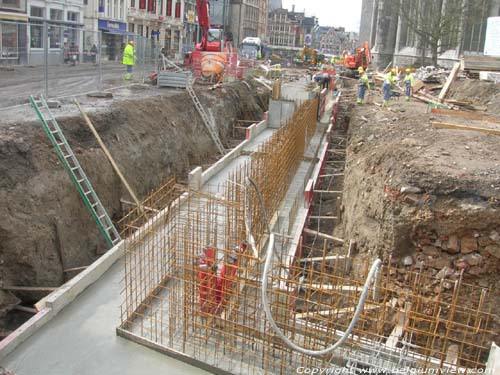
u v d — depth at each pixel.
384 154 11.20
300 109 18.81
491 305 8.05
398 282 8.59
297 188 14.78
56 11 35.75
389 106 21.47
